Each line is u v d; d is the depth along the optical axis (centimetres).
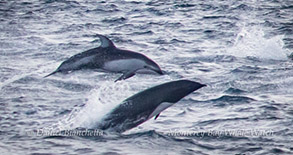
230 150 2998
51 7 10731
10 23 8962
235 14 9794
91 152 2889
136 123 3188
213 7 10606
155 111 3130
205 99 4362
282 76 5250
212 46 7044
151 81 5059
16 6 10938
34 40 7431
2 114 3884
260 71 5516
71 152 2889
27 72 5472
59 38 7644
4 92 4638
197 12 10050
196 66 5847
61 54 6538
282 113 3894
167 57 6353
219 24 8762
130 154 2870
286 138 3253
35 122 3647
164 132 3381
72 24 8850
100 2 11338
